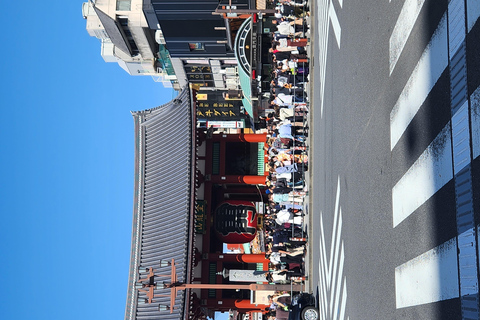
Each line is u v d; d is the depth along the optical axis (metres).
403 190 12.54
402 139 12.80
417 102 11.87
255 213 37.19
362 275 16.38
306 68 33.22
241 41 50.22
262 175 38.25
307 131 32.62
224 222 36.88
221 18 55.28
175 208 36.69
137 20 58.91
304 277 31.97
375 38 16.05
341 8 22.48
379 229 14.57
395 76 13.64
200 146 38.31
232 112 68.31
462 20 9.73
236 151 39.19
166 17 56.09
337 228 21.61
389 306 13.16
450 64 10.20
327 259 24.20
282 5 34.84
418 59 11.97
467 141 9.32
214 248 38.59
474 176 9.02
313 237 30.88
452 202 9.79
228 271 35.59
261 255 36.34
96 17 66.88
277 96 32.69
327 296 23.64
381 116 14.84
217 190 39.50
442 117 10.47
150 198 39.34
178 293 33.84
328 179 24.83
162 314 35.31
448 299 9.62
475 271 8.72
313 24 32.97
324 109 26.95
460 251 9.29
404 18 13.12
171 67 68.12
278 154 32.00
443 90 10.48
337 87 22.70
